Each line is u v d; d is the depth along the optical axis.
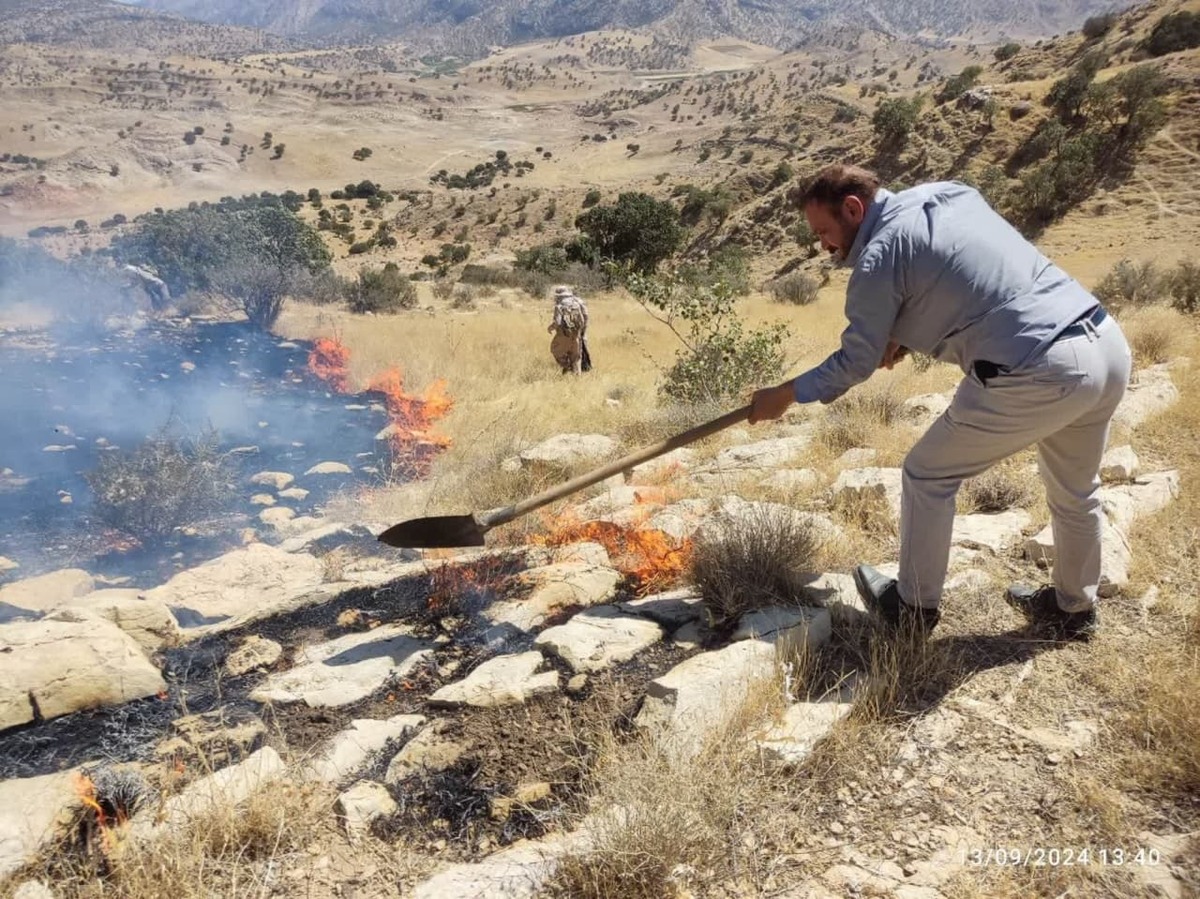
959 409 3.00
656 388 9.84
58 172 194.62
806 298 27.83
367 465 7.56
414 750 2.91
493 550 4.70
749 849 2.44
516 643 3.67
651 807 2.37
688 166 140.00
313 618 4.00
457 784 2.78
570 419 8.44
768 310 24.50
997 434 2.95
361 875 2.43
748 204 84.12
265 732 3.08
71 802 2.61
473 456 6.91
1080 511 3.18
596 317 22.52
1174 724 2.73
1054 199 57.22
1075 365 2.80
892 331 3.08
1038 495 4.78
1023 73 98.06
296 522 6.20
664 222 47.78
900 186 68.69
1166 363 7.83
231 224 19.55
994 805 2.56
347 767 2.87
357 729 3.03
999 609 3.60
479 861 2.47
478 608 3.99
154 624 3.79
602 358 14.15
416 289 29.22
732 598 3.68
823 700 3.04
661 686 3.01
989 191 60.00
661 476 5.90
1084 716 2.93
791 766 2.71
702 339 9.21
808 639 3.34
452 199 130.25
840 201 3.09
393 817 2.65
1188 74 63.22
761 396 3.29
